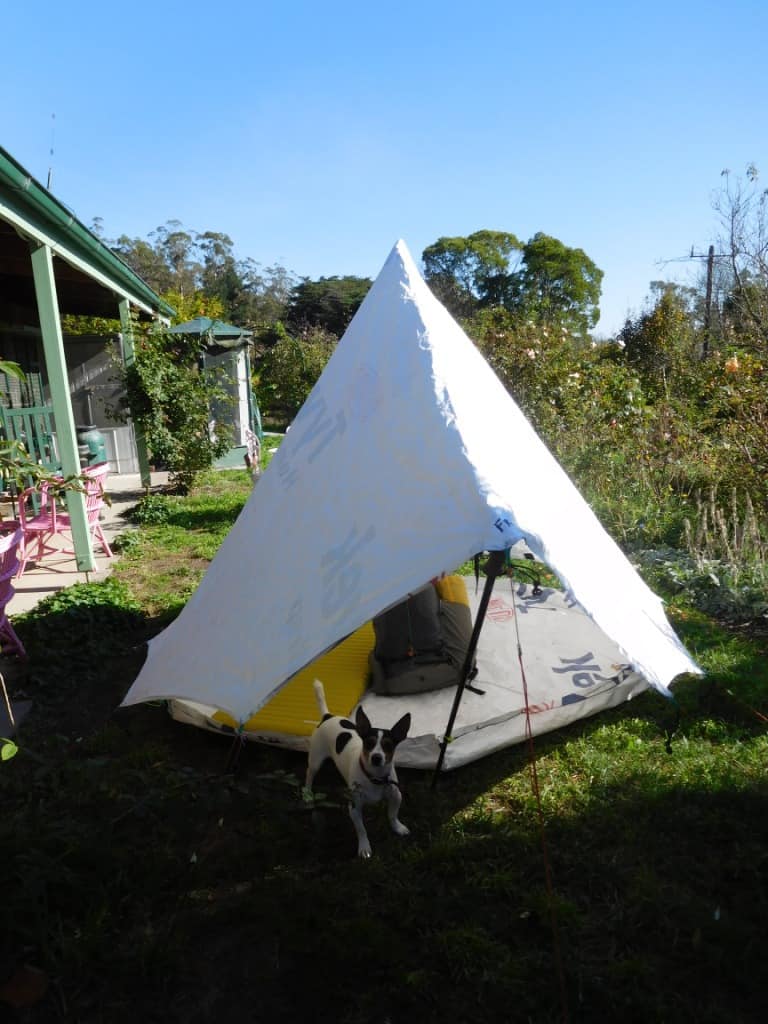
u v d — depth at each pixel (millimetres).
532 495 3527
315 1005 2445
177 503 11844
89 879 2906
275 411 31703
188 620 4273
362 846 3193
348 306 56375
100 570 7926
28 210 6129
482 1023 2357
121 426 15570
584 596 3141
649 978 2488
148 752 4082
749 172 9281
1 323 10797
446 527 3162
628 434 9977
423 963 2590
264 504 4188
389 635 4551
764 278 9406
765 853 3100
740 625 6008
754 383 8867
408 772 3932
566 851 3199
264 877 3072
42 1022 2377
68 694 4980
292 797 3643
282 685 3182
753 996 2445
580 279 50969
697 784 3662
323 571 3453
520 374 10758
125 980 2535
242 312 63562
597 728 4316
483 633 5293
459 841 3260
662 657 3643
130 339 12078
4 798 3492
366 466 3689
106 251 8180
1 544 4941
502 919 2805
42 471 4441
